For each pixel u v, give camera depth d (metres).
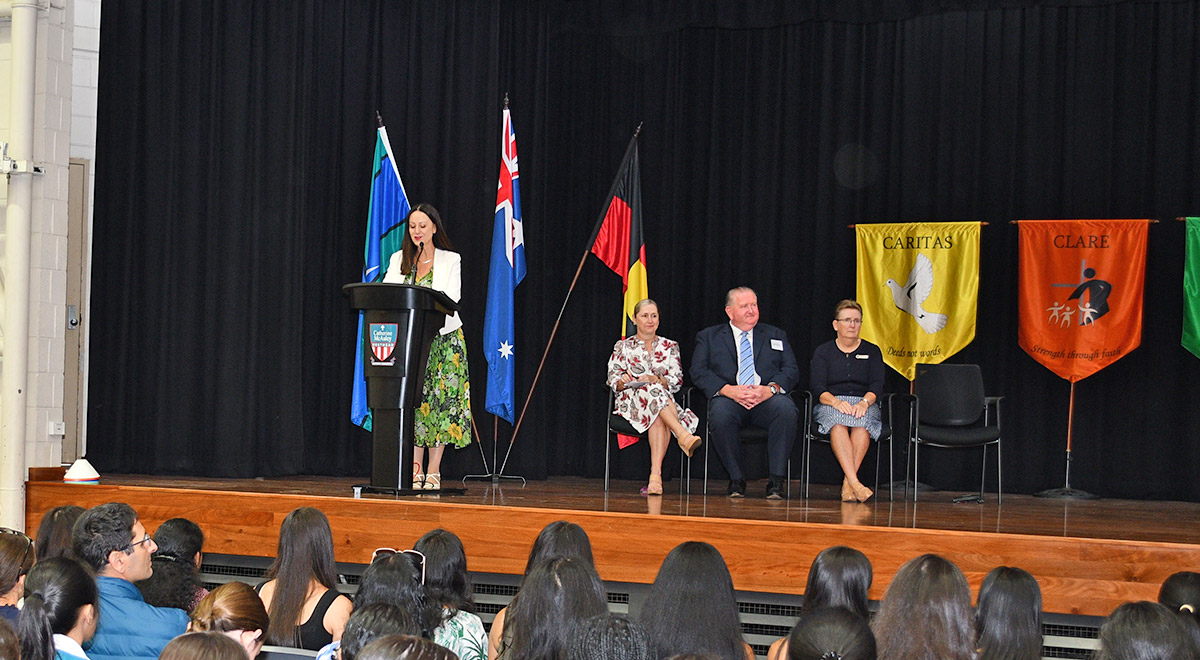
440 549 2.79
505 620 2.42
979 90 6.83
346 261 6.91
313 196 6.85
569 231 7.32
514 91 7.14
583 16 7.26
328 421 6.92
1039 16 6.75
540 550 2.82
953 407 5.85
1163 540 3.92
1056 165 6.75
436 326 4.89
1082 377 6.33
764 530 4.21
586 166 7.32
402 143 6.96
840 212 7.04
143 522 4.90
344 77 6.92
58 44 5.39
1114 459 6.63
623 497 5.33
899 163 6.98
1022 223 6.47
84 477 5.14
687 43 7.22
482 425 6.88
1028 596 2.29
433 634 2.51
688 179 7.23
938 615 2.11
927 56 6.93
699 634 2.22
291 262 6.56
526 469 6.93
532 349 7.08
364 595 2.43
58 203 5.40
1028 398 6.76
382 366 4.74
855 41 7.04
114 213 6.50
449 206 6.91
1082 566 3.93
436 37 6.94
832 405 5.40
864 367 5.66
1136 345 6.25
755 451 7.08
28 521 5.17
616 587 4.42
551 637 2.14
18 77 5.18
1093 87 6.68
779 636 4.20
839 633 1.65
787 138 7.13
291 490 5.11
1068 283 6.37
